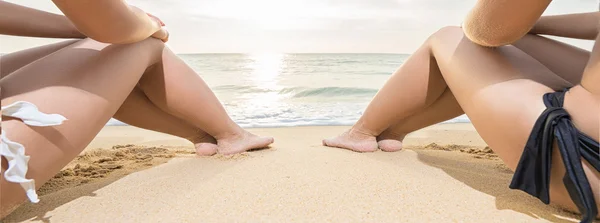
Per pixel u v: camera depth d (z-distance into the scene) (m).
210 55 32.75
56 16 1.59
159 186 1.61
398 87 2.10
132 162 2.24
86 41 1.53
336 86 9.62
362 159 2.13
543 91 1.24
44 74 1.29
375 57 27.33
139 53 1.65
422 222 1.21
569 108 1.11
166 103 2.04
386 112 2.21
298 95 8.22
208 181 1.68
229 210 1.32
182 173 1.85
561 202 1.20
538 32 1.76
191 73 2.11
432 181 1.65
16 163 1.06
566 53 1.66
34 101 1.20
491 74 1.37
